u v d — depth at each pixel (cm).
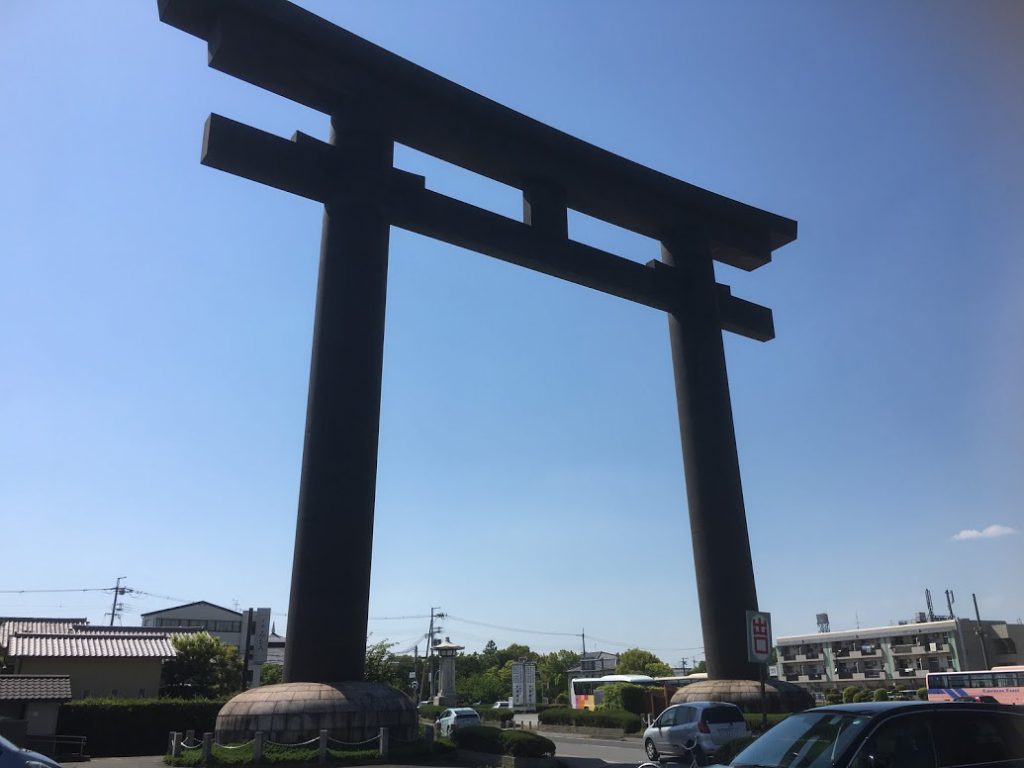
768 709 2559
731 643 2736
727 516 2875
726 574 2808
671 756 2252
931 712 747
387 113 2564
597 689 5719
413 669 8600
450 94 2639
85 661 3625
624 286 2966
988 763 731
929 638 8800
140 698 3553
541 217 2847
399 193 2517
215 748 1880
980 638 8375
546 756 2078
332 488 2156
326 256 2388
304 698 1920
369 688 2028
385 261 2436
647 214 3133
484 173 2862
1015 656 8625
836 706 791
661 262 3162
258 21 2333
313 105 2553
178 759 1972
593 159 2947
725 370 3098
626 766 2133
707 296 3138
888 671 9025
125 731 3036
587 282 2916
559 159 2895
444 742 2112
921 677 8756
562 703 7575
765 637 1466
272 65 2375
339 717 1911
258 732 1822
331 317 2308
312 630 2048
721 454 2941
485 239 2650
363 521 2173
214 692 4044
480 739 2245
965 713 759
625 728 3762
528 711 6153
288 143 2386
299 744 1856
